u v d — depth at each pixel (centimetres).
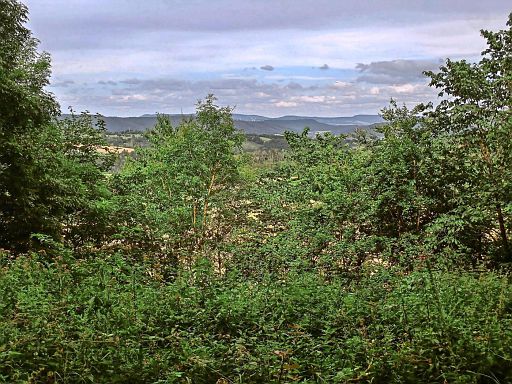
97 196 1644
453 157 1225
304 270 1019
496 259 1148
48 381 420
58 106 1891
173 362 484
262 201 1522
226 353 493
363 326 551
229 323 578
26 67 1827
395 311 588
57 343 457
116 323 544
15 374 398
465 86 1182
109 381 443
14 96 1373
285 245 1155
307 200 1405
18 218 1285
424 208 1263
